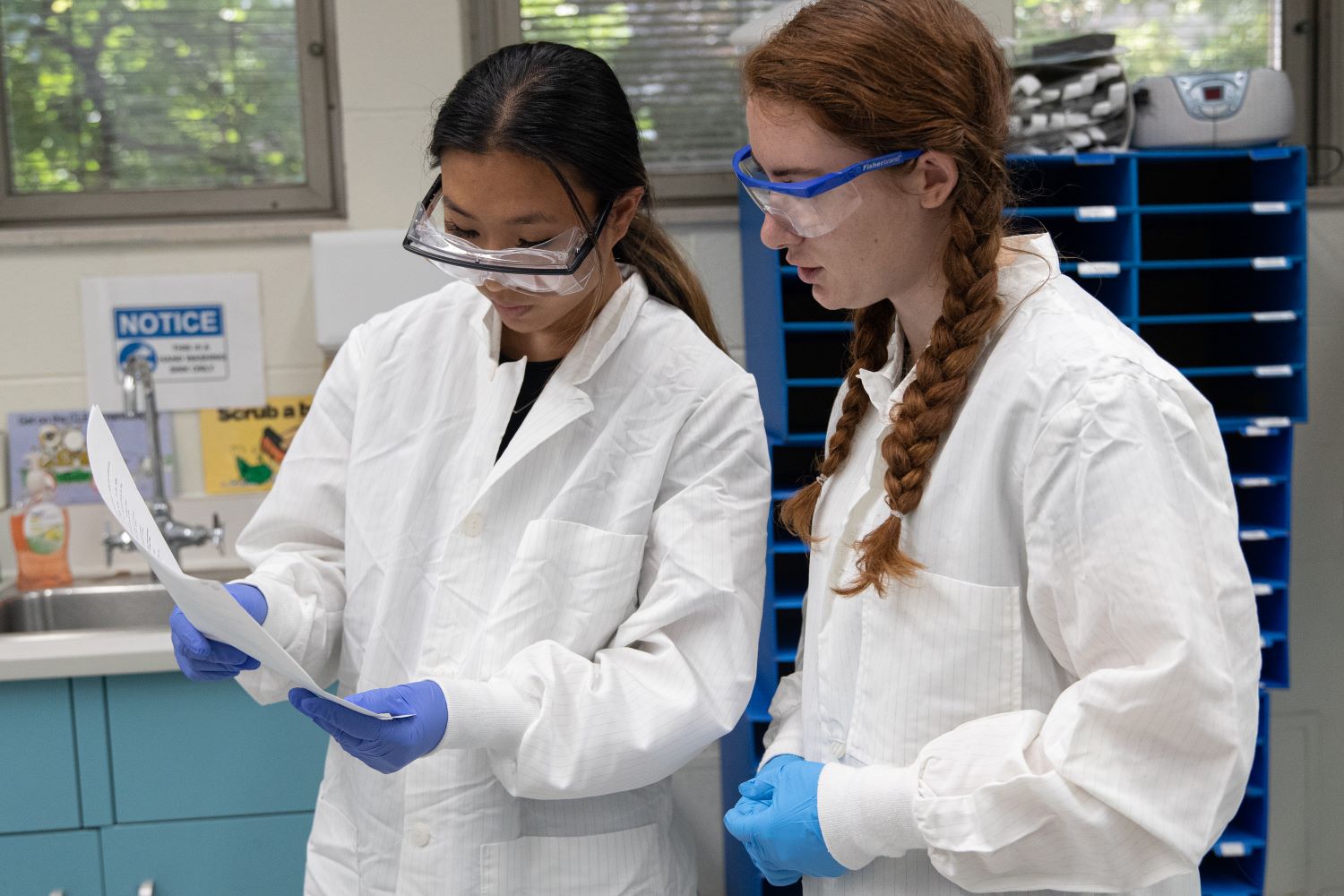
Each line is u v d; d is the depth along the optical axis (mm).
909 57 912
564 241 1162
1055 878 867
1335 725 2795
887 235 959
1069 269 2195
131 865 2031
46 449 2496
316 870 1368
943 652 952
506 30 2627
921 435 973
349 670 1361
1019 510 928
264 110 2619
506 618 1239
